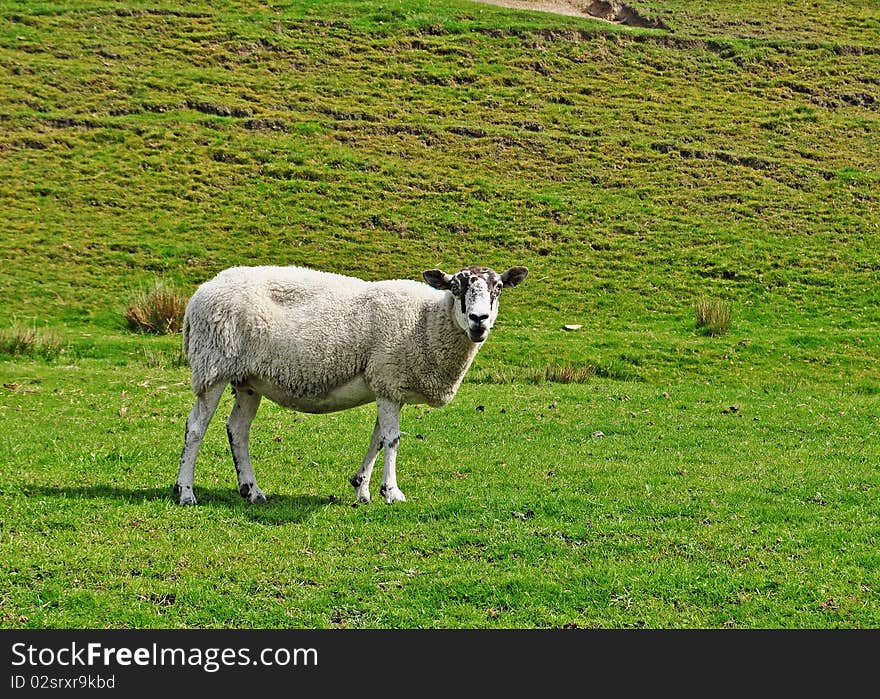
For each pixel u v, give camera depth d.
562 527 10.98
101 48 44.66
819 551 10.45
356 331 11.42
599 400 20.09
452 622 8.86
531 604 9.15
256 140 39.44
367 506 11.54
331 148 39.56
